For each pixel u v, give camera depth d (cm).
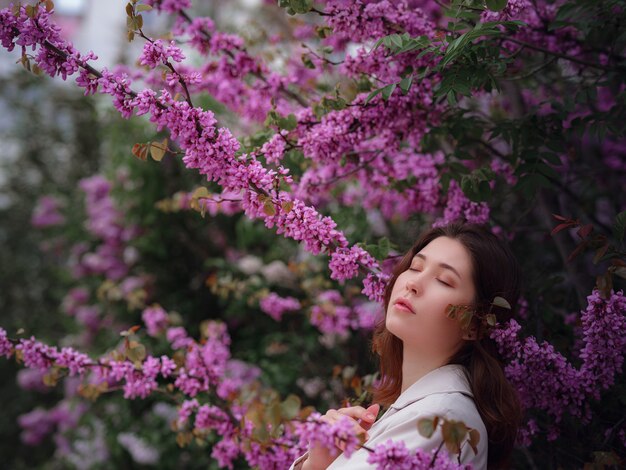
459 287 146
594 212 254
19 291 602
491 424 144
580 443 175
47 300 601
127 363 192
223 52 228
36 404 531
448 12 167
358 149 211
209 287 401
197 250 409
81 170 619
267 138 200
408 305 146
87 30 701
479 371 146
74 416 435
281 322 357
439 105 198
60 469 454
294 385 312
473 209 199
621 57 214
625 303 143
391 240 271
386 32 184
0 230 633
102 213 450
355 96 215
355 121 183
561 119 196
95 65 672
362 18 181
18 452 520
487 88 181
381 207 272
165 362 194
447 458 118
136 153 151
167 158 408
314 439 111
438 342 147
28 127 648
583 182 252
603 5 193
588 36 209
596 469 150
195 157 148
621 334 149
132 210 426
